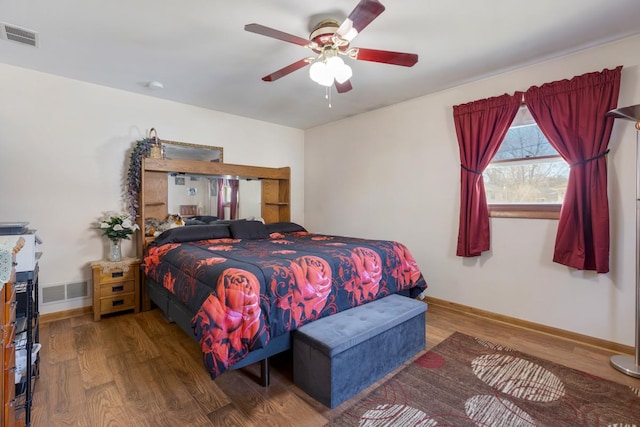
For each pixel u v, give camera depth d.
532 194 2.83
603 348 2.40
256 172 4.30
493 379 1.97
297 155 5.07
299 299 1.95
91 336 2.58
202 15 2.01
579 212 2.42
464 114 3.11
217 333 1.67
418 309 2.27
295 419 1.61
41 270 2.94
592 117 2.37
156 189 3.59
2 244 1.11
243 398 1.78
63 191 3.04
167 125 3.67
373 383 1.93
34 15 2.00
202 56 2.58
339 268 2.24
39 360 2.13
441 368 2.10
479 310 3.12
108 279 3.01
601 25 2.13
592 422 1.58
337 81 2.30
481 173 3.00
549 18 2.04
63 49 2.47
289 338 1.95
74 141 3.09
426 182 3.53
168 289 2.54
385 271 2.59
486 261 3.07
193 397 1.78
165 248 2.94
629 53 2.29
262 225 3.90
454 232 3.30
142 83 3.16
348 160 4.43
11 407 1.19
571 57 2.54
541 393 1.83
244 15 2.00
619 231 2.34
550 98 2.58
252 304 1.74
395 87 3.27
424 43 2.37
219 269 1.96
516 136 2.92
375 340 1.93
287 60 2.65
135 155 3.30
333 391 1.69
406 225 3.74
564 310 2.60
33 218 2.89
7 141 2.77
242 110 4.09
